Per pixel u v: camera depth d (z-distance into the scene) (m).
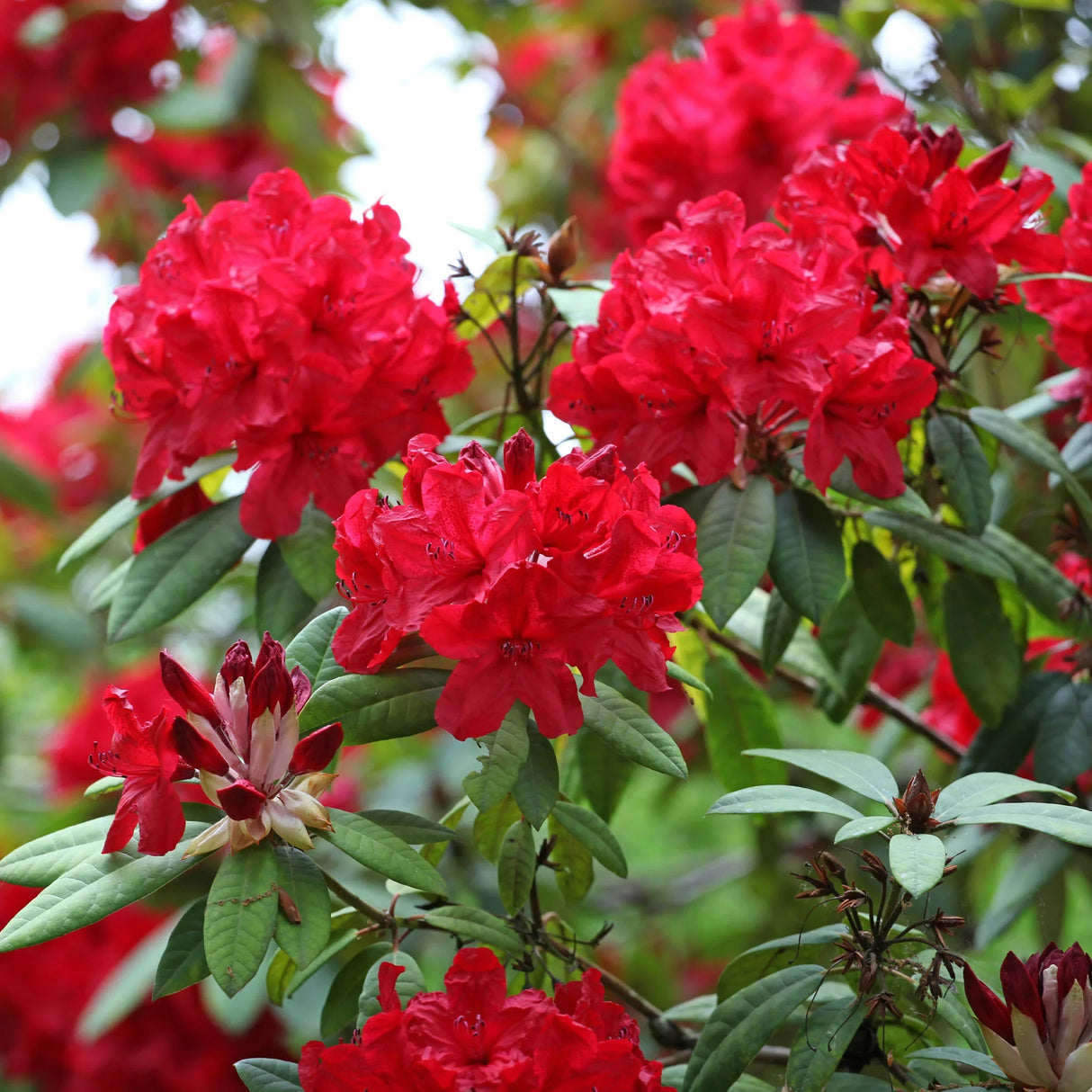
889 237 1.48
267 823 1.30
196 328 1.41
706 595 1.41
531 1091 1.28
